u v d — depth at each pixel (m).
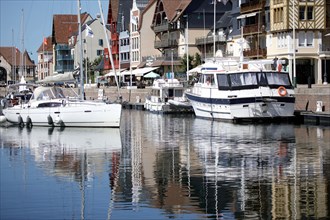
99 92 100.38
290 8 86.56
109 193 27.09
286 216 23.06
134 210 24.23
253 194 26.42
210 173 31.33
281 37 89.25
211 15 116.50
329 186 27.72
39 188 28.31
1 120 60.12
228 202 25.14
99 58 156.00
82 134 51.62
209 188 27.73
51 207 24.94
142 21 130.50
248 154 37.91
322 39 87.88
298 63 88.19
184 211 24.00
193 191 27.19
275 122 59.31
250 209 24.06
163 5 122.31
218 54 108.12
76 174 31.66
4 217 23.66
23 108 58.69
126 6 142.25
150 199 25.91
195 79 78.50
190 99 69.62
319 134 48.53
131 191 27.41
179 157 37.09
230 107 59.47
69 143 45.16
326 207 24.12
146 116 75.25
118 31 142.75
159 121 66.06
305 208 24.05
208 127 56.66
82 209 24.56
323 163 33.91
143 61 128.62
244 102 58.78
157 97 81.44
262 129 53.44
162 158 36.78
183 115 75.62
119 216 23.52
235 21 102.44
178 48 119.06
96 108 55.84
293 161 34.78
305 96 63.09
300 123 58.66
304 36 87.38
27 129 56.66
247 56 96.06
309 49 87.25
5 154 39.34
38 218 23.47
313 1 86.88
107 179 30.23
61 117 56.84
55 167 33.88
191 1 115.75
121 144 44.25
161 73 119.44
